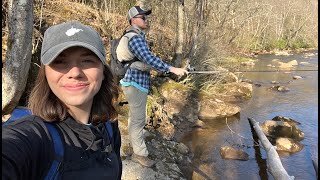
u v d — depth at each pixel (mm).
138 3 8617
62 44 1226
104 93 1514
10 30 4352
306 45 24625
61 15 7930
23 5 4309
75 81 1296
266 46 22062
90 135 1342
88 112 1417
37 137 1170
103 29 8555
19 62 4383
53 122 1274
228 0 13086
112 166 1435
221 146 6117
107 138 1485
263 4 19000
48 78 1294
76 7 8953
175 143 5707
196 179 4746
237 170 5293
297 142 6359
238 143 6312
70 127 1310
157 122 6230
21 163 1072
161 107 6406
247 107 8664
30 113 1296
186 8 9906
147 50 3785
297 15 24438
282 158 5848
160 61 3779
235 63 13719
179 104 7645
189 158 5402
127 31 3883
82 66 1303
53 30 1260
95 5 9461
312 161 5605
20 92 4523
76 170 1255
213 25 11156
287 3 23859
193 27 9445
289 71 14117
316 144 6434
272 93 10242
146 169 4301
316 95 10109
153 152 5059
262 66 15359
